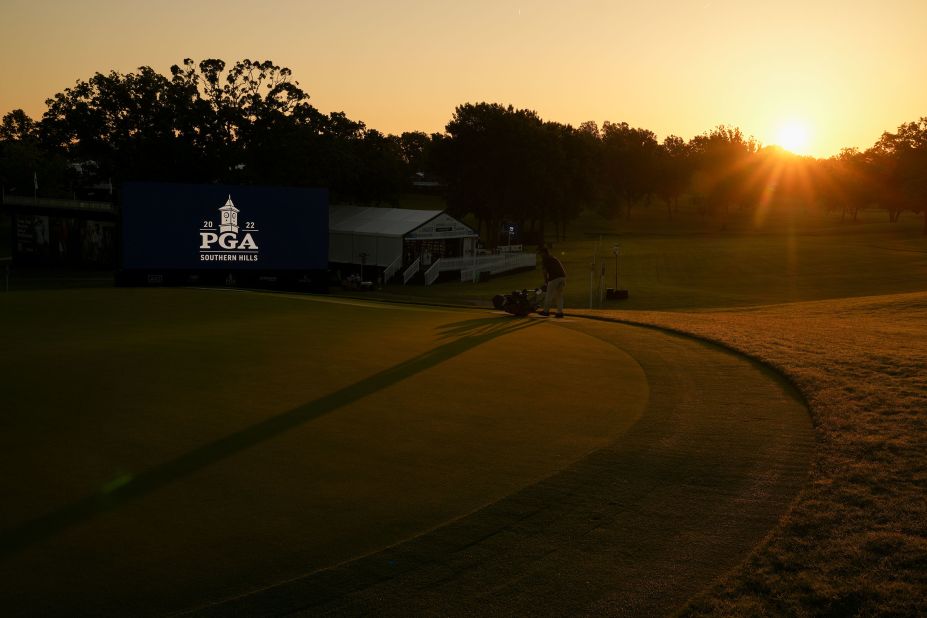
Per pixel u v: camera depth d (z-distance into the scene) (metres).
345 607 4.87
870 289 52.09
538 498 6.65
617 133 185.75
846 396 9.69
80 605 4.86
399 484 7.03
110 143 75.12
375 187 85.00
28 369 11.80
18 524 6.09
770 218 176.50
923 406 8.89
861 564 5.23
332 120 80.25
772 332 15.80
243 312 19.91
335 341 14.88
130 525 6.09
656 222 167.12
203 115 73.19
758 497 6.59
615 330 16.62
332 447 8.12
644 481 7.04
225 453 7.89
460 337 15.52
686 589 5.05
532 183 104.88
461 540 5.81
